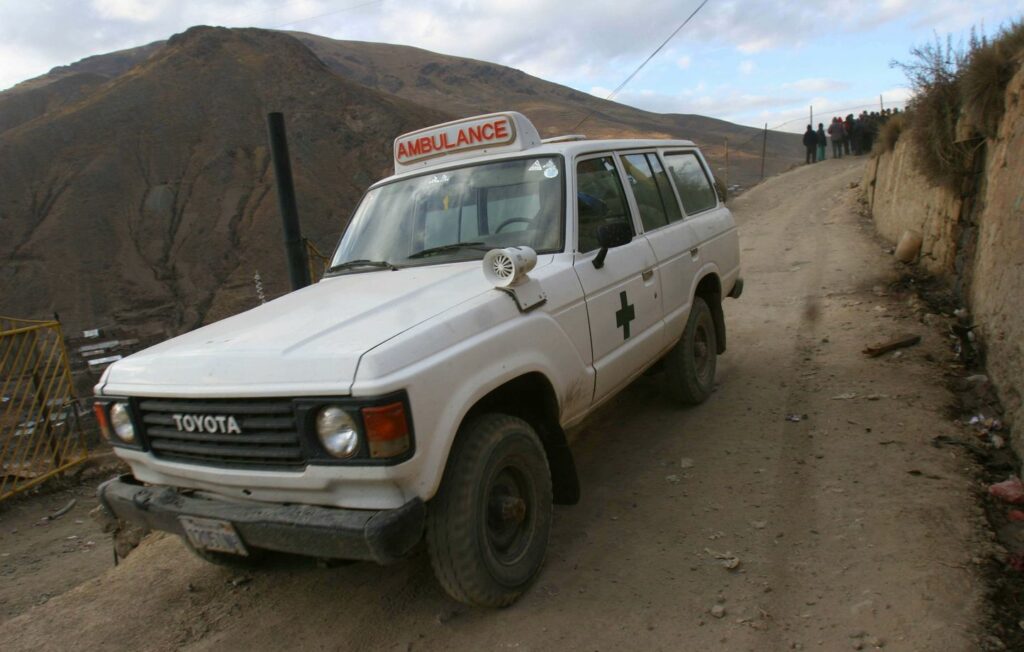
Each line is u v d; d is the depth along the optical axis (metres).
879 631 2.87
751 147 194.38
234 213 125.12
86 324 100.06
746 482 4.23
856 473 4.16
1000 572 3.18
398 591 3.60
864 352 6.28
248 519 2.90
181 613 3.70
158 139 139.88
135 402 3.22
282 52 170.62
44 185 126.56
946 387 5.37
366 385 2.64
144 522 3.35
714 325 5.85
